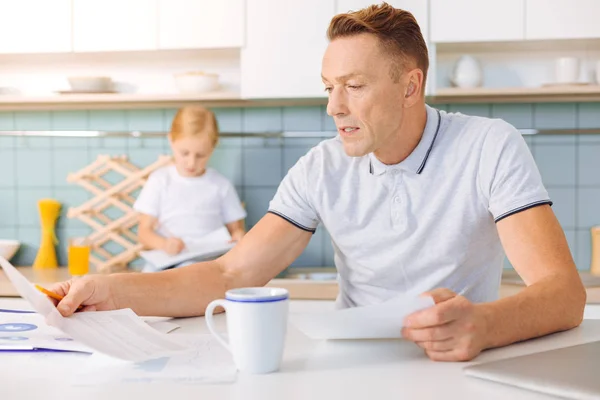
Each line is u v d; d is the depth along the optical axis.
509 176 1.13
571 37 2.25
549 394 0.66
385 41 1.11
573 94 2.35
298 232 1.30
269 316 0.75
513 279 2.28
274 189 2.64
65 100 2.44
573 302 0.97
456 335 0.81
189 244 2.35
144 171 2.60
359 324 0.86
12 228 2.72
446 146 1.22
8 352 0.86
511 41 2.31
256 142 2.64
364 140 1.13
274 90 2.36
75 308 0.97
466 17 2.29
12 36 2.45
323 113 2.61
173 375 0.74
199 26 2.38
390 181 1.24
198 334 0.96
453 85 2.43
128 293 1.07
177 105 2.59
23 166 2.72
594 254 2.44
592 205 2.52
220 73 2.61
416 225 1.24
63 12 2.44
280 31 2.35
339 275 1.39
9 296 2.23
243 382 0.72
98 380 0.73
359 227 1.28
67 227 2.68
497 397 0.66
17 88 2.67
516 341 0.89
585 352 0.79
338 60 1.10
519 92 2.29
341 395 0.67
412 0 2.29
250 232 1.28
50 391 0.69
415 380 0.73
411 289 1.27
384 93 1.11
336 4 2.33
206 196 2.44
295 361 0.82
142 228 2.40
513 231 1.09
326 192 1.29
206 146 2.38
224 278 1.18
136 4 2.41
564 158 2.53
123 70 2.64
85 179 2.64
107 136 2.65
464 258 1.23
